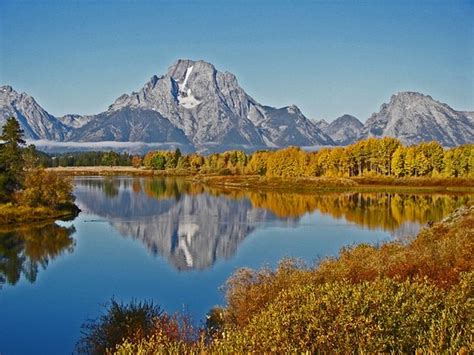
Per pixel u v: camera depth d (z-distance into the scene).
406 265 17.27
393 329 9.48
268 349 9.45
